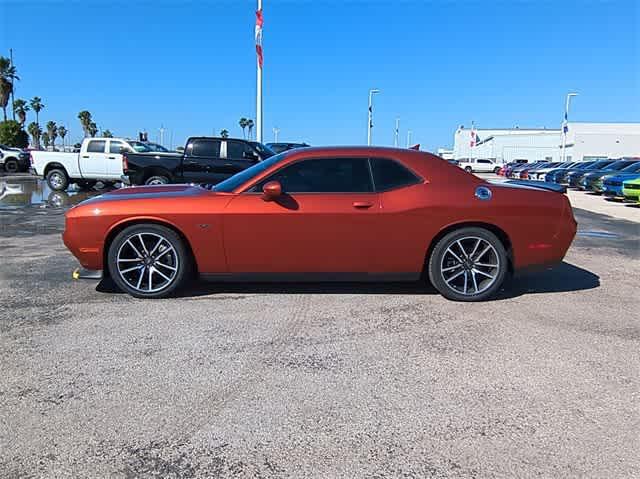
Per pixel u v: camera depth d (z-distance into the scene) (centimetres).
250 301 502
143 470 245
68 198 1631
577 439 273
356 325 439
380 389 326
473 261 507
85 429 279
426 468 248
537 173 3388
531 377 345
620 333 427
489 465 251
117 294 523
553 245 511
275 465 250
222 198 495
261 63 1980
